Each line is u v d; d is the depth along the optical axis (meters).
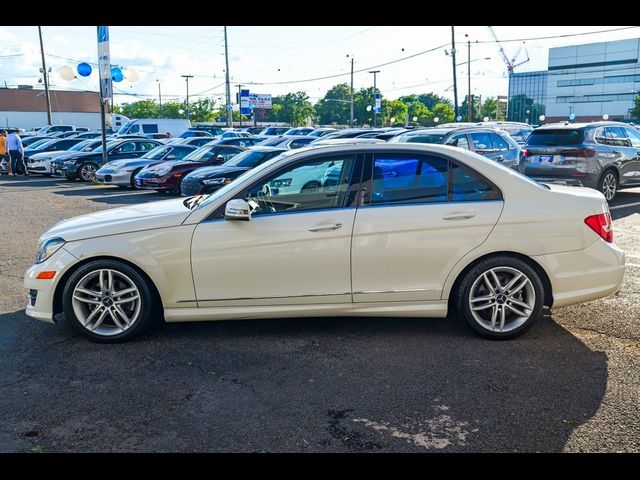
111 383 4.04
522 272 4.65
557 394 3.80
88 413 3.62
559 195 4.75
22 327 5.16
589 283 4.72
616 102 96.38
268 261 4.61
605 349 4.53
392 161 4.72
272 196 4.71
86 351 4.60
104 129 18.67
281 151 13.29
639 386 3.89
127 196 15.48
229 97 53.25
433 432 3.36
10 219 11.52
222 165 13.26
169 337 4.88
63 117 62.84
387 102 112.94
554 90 103.94
